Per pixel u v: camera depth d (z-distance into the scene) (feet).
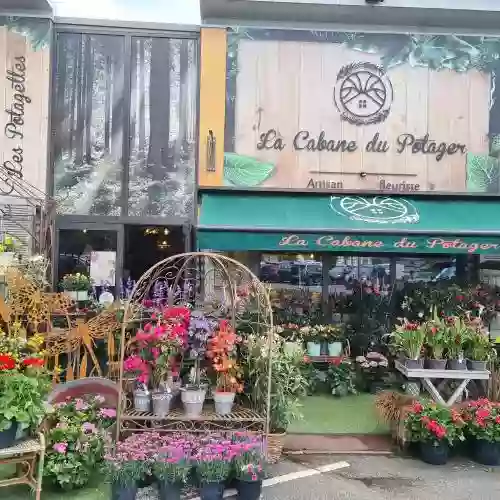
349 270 34.12
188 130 32.50
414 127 32.96
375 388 30.45
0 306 22.39
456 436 20.04
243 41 32.32
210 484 15.99
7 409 14.83
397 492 17.63
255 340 20.84
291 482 18.29
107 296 30.66
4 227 29.84
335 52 32.76
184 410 18.63
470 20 32.17
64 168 31.81
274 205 31.14
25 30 31.12
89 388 19.80
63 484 16.79
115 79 32.27
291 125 32.50
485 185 32.99
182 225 32.27
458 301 31.71
